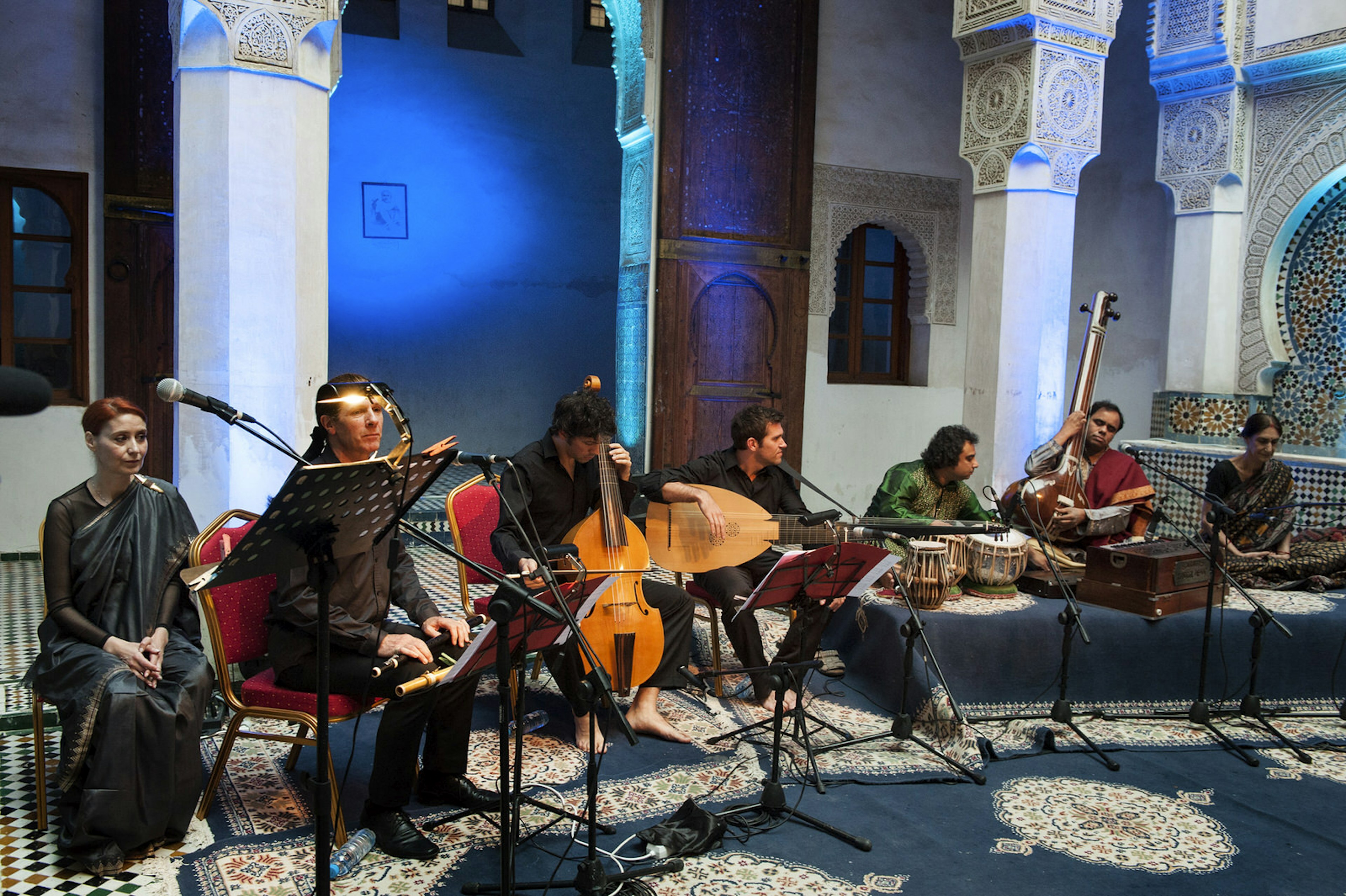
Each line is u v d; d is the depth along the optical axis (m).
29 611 5.05
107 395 6.23
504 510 3.61
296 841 2.85
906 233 8.02
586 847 2.86
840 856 2.87
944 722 3.72
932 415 8.23
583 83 10.44
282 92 4.14
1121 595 4.24
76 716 2.70
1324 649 4.35
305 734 2.93
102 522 2.94
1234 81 6.44
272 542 2.17
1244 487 5.16
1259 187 6.51
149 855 2.75
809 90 7.03
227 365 4.09
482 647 2.45
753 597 3.31
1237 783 3.53
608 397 10.75
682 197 6.67
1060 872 2.82
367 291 9.81
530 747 3.62
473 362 10.25
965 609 4.14
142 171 6.21
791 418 7.16
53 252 6.29
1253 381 6.62
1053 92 5.54
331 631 2.86
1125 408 7.91
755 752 3.62
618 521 3.59
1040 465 4.84
